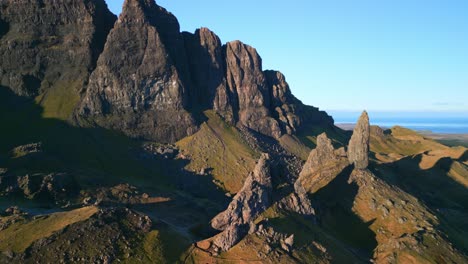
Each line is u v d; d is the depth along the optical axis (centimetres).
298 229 16200
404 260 16225
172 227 15588
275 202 17125
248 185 16775
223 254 14125
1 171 19712
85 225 13788
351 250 16900
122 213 14888
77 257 12756
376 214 19100
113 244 13438
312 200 19238
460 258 16900
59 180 19938
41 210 17150
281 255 14338
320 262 14775
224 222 15888
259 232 15125
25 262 12319
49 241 13025
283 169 19450
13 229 13912
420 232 17838
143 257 13262
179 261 13575
